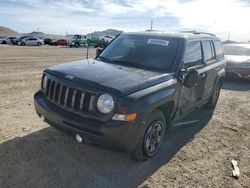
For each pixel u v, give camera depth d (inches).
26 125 191.3
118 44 197.9
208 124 229.8
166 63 168.7
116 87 128.6
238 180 144.1
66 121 133.8
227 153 175.6
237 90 382.3
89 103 129.5
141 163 152.3
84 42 1652.3
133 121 127.4
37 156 148.4
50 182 127.0
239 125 232.4
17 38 1694.1
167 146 178.2
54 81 146.6
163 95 146.2
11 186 121.4
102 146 128.7
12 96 270.4
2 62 561.3
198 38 205.8
